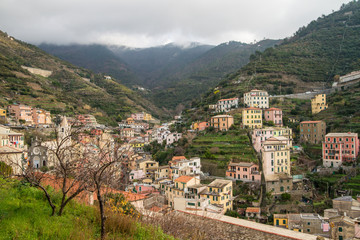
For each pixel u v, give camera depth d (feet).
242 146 313.32
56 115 437.17
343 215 181.68
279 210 222.89
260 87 541.75
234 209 220.23
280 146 270.67
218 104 480.64
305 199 233.76
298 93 531.50
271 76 580.71
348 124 346.54
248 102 458.91
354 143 285.43
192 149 333.62
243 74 621.72
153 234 47.47
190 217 63.31
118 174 79.10
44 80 642.63
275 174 262.67
